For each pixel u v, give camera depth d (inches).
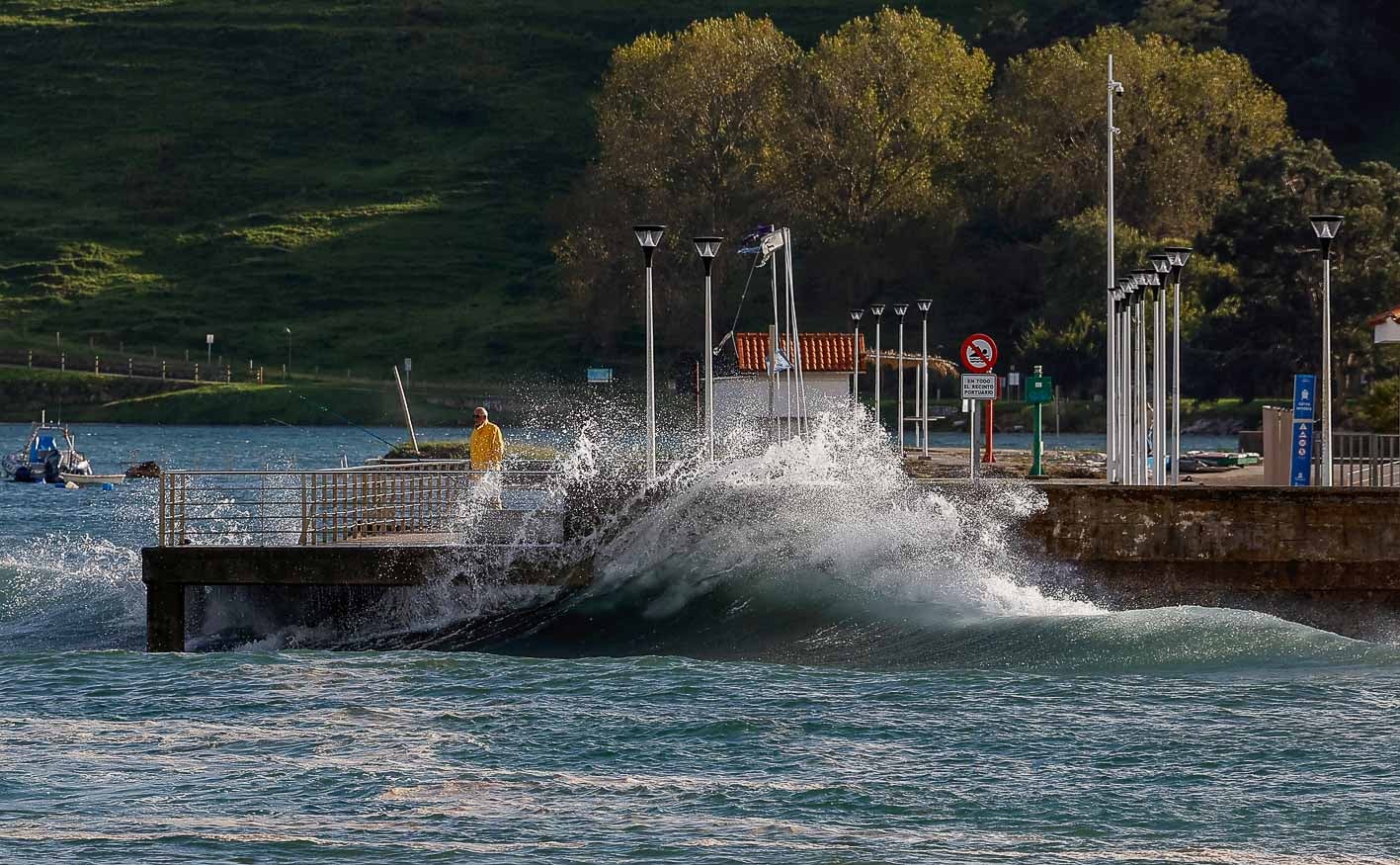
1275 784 2524.6
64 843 2288.4
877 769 2618.1
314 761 2689.5
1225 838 2295.8
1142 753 2684.5
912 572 3710.6
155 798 2502.5
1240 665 3312.0
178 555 3705.7
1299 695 3048.7
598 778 2583.7
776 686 3181.6
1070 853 2239.2
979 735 2800.2
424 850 2258.9
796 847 2265.0
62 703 3125.0
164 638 3713.1
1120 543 3732.8
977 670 3307.1
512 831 2333.9
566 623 3710.6
